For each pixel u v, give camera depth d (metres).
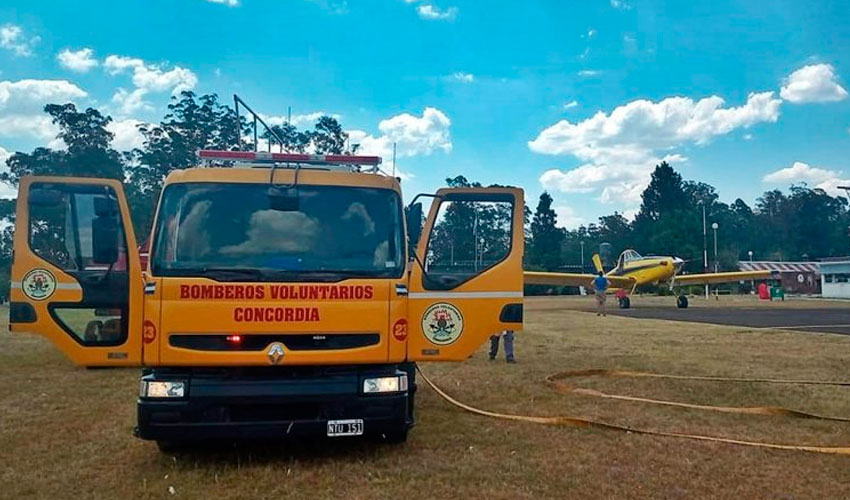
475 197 5.69
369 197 5.49
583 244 101.06
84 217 5.14
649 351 12.97
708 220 98.75
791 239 108.19
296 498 4.54
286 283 5.03
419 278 5.51
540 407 7.58
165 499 4.52
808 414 7.07
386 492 4.64
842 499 4.51
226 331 4.93
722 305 35.81
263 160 6.12
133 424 6.69
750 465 5.26
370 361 5.13
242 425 5.00
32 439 6.11
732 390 8.59
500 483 4.82
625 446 5.84
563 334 16.83
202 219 5.21
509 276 5.63
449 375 9.91
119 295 5.06
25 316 5.04
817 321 21.53
